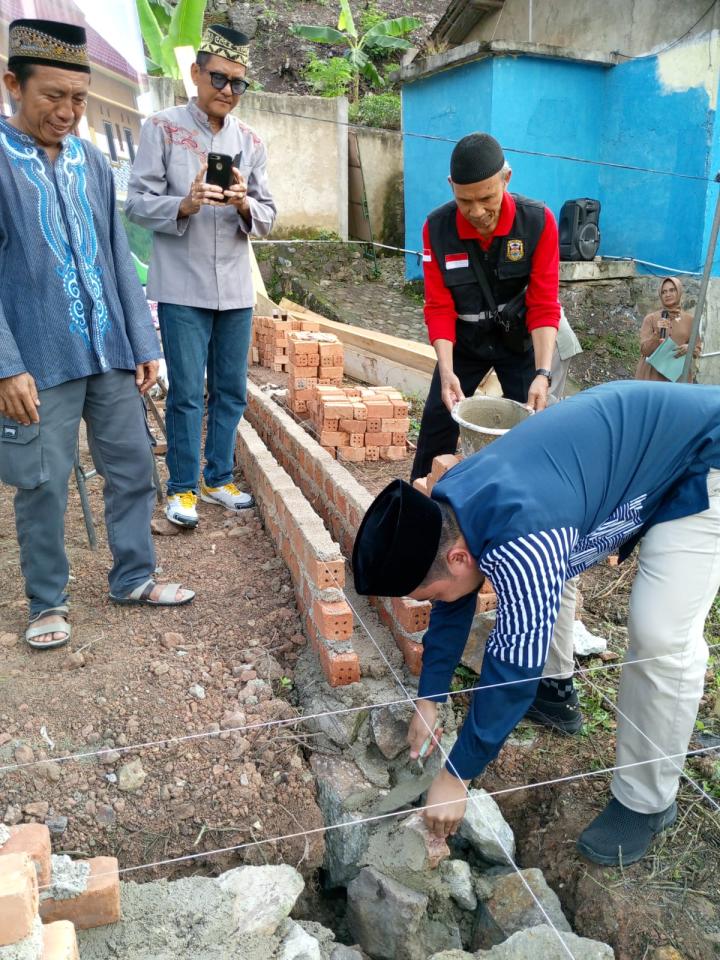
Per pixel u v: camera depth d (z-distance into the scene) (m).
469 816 2.56
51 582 2.93
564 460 1.94
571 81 9.38
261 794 2.51
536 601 1.79
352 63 14.12
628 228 9.59
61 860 2.05
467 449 2.85
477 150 2.87
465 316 3.45
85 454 4.98
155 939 2.03
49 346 2.62
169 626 3.16
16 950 1.41
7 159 2.48
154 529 3.92
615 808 2.51
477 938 2.44
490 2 10.66
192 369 3.69
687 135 8.67
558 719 2.93
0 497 4.30
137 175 3.52
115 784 2.44
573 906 2.44
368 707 2.74
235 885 2.20
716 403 2.23
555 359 4.16
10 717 2.57
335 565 2.78
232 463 4.26
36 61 2.37
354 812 2.51
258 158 3.78
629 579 3.94
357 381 7.28
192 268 3.57
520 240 3.20
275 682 2.94
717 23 8.14
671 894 2.37
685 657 2.26
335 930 2.54
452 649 2.24
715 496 2.20
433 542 1.82
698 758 2.86
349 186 12.17
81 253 2.67
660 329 6.01
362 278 11.30
